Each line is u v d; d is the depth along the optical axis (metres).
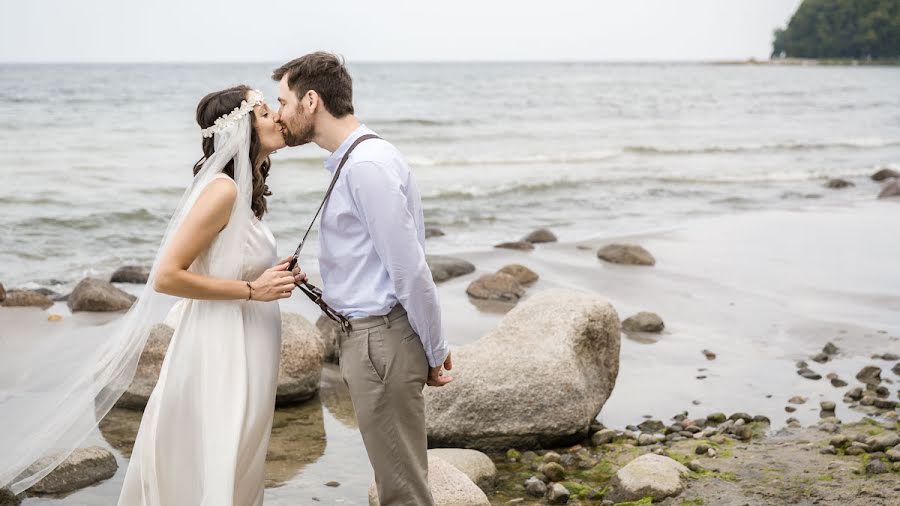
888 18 144.12
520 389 5.03
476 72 114.12
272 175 17.69
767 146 26.89
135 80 63.72
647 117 39.00
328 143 3.12
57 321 8.00
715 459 4.76
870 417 5.56
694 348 7.26
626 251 10.91
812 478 4.37
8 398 3.82
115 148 20.88
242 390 3.20
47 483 4.40
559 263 10.86
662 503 4.18
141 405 5.71
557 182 18.11
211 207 3.11
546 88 64.19
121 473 4.69
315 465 4.90
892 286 9.50
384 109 40.16
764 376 6.51
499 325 5.45
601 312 5.43
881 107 47.31
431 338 3.10
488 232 13.47
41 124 25.45
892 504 3.93
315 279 9.80
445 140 27.34
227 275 3.20
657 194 17.45
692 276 10.09
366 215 2.96
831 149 26.97
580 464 4.83
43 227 12.40
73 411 3.51
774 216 14.62
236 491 3.26
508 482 4.63
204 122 3.22
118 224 12.88
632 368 6.71
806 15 153.62
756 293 9.23
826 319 8.12
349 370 3.13
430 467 4.23
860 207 15.80
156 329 5.89
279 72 3.15
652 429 5.45
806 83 80.75
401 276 2.96
